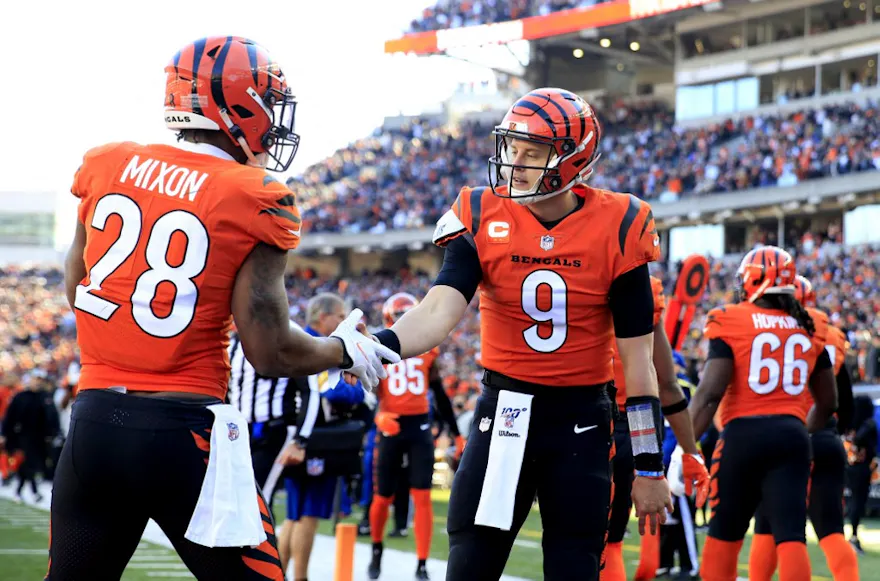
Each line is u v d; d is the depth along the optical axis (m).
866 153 29.31
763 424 4.98
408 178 42.88
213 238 2.74
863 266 27.67
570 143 3.27
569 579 3.25
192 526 2.71
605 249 3.32
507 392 3.35
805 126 32.75
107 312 2.78
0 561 8.42
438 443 17.84
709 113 37.84
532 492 3.39
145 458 2.71
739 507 5.03
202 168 2.82
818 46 35.19
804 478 4.95
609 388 3.46
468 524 3.32
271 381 6.28
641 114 40.50
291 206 2.80
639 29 37.72
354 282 42.44
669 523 7.99
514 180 3.32
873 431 10.03
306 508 6.54
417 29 40.09
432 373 8.34
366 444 11.43
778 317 5.09
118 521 2.79
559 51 41.12
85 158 2.95
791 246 32.41
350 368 2.99
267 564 2.80
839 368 5.57
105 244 2.83
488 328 3.42
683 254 34.97
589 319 3.34
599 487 3.31
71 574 2.79
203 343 2.78
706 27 37.66
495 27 36.91
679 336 7.07
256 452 6.29
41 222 65.56
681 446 4.32
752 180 31.95
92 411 2.76
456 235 3.41
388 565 8.61
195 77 2.87
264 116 2.94
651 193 34.44
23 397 15.84
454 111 49.88
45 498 15.86
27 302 47.06
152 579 7.53
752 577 5.25
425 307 3.34
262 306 2.76
